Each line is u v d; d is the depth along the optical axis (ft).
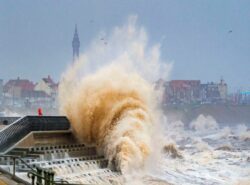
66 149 128.26
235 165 152.87
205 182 124.77
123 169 130.11
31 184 62.75
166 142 171.73
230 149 204.13
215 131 362.33
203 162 157.17
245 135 281.13
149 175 130.82
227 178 130.82
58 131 142.41
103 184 113.29
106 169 128.06
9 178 64.80
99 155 139.44
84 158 127.54
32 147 123.24
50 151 120.88
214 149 203.21
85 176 114.52
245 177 131.85
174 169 141.69
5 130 122.01
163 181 123.44
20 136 126.62
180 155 169.48
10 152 117.91
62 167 112.27
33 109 606.55
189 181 125.49
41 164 108.88
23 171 91.20
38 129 134.72
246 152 189.37
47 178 57.11
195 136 297.94
